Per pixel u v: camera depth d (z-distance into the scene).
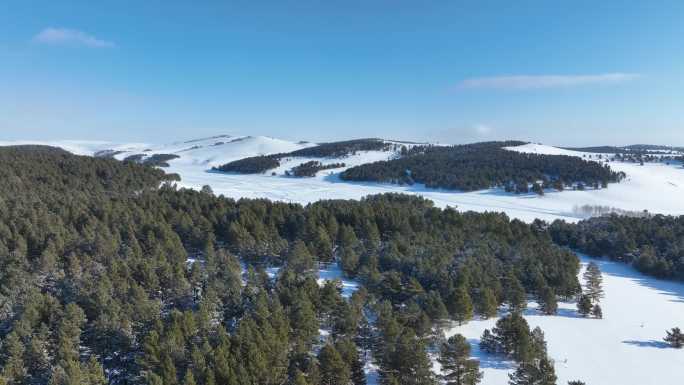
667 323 73.25
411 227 104.19
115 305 52.59
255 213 108.56
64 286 61.19
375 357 51.97
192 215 101.62
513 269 79.69
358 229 102.31
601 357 60.62
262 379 43.00
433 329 60.47
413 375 46.66
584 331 68.25
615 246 114.00
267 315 52.59
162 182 174.25
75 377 39.19
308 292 61.03
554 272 80.00
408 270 77.75
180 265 68.19
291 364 47.97
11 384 41.28
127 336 49.44
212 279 65.12
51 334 48.84
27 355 44.66
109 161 170.75
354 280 81.56
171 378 41.09
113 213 93.81
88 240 76.44
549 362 49.22
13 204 93.50
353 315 55.78
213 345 47.97
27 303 51.97
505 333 57.12
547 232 122.62
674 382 55.25
